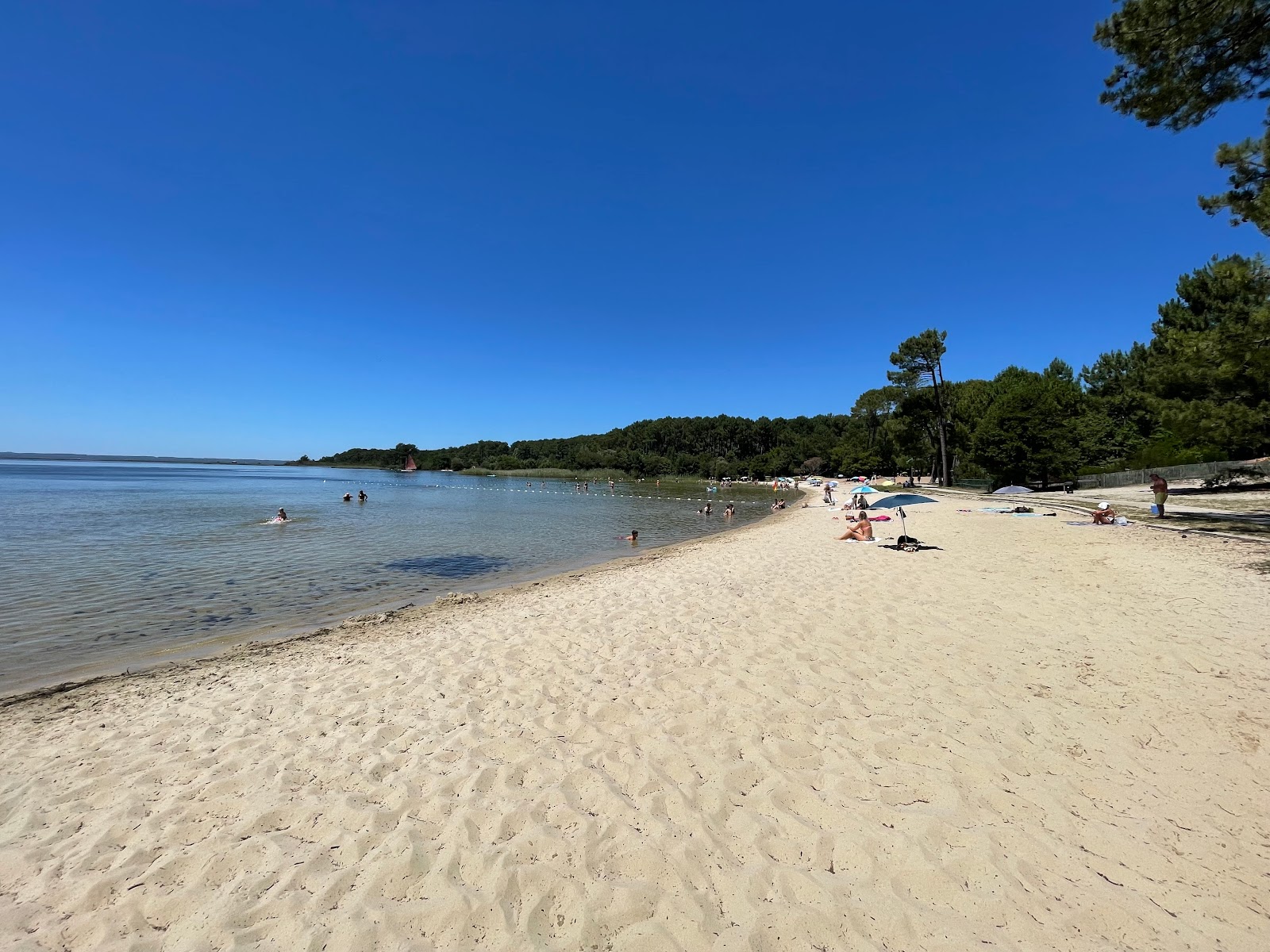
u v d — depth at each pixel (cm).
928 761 455
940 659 681
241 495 5234
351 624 1022
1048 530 1825
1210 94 898
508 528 2845
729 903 316
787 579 1198
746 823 383
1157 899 311
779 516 3597
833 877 335
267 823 396
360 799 421
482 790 427
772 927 300
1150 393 1834
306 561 1794
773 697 585
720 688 612
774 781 432
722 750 480
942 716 530
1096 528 1800
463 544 2239
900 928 298
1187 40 841
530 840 368
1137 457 3766
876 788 420
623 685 632
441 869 344
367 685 671
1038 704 548
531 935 297
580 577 1480
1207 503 2264
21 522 2712
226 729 561
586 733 518
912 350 4866
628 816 392
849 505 3453
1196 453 3284
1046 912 305
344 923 306
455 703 600
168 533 2398
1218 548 1287
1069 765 443
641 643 781
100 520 2889
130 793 444
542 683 646
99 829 397
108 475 10212
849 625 834
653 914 310
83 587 1377
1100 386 5094
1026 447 3712
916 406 5003
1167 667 620
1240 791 400
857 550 1591
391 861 352
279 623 1080
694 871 340
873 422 8031
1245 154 944
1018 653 692
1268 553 1196
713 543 2145
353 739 522
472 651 782
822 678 631
